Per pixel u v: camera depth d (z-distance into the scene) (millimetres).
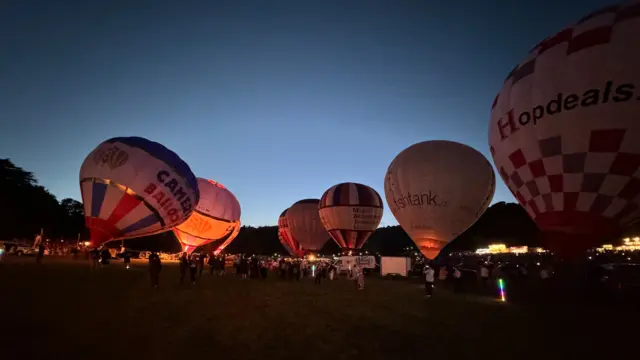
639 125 10602
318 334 9523
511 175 13438
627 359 7766
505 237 55125
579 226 11586
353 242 39281
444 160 22547
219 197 38125
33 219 57594
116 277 23141
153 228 22922
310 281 29188
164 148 24250
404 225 23672
